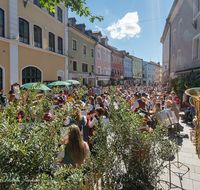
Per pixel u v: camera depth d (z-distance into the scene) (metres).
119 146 2.21
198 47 11.95
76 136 2.31
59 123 1.46
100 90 16.41
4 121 1.29
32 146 1.33
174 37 18.42
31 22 13.16
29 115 1.49
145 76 64.88
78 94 1.67
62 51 18.11
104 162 2.04
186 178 3.35
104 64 32.06
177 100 8.27
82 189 1.50
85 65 24.53
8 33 11.11
